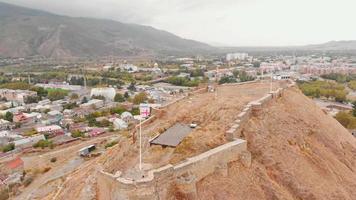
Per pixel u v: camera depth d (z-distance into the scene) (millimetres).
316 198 34688
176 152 34781
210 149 34219
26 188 74250
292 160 37719
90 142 106812
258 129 39500
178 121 44188
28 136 115500
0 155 97625
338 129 53188
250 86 61562
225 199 30047
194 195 28719
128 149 42062
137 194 25531
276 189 33406
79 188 44531
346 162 44781
